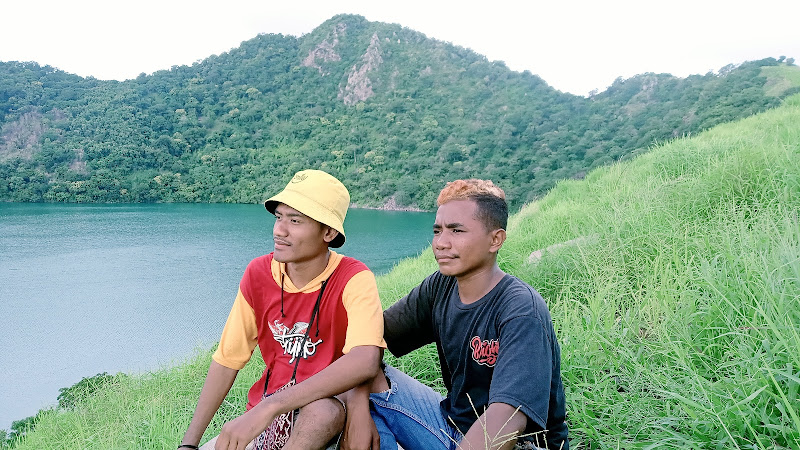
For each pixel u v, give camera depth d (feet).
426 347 13.85
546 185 292.40
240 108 602.85
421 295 7.29
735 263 10.71
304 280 7.03
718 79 315.37
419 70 638.53
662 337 9.99
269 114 604.08
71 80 599.98
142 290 188.24
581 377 10.12
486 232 6.21
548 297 16.16
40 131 519.60
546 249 19.36
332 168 494.59
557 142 366.84
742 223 13.37
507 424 5.29
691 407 7.75
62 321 148.46
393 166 480.64
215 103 620.08
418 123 531.09
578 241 18.61
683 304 10.75
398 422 6.75
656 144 36.68
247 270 7.41
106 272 218.18
